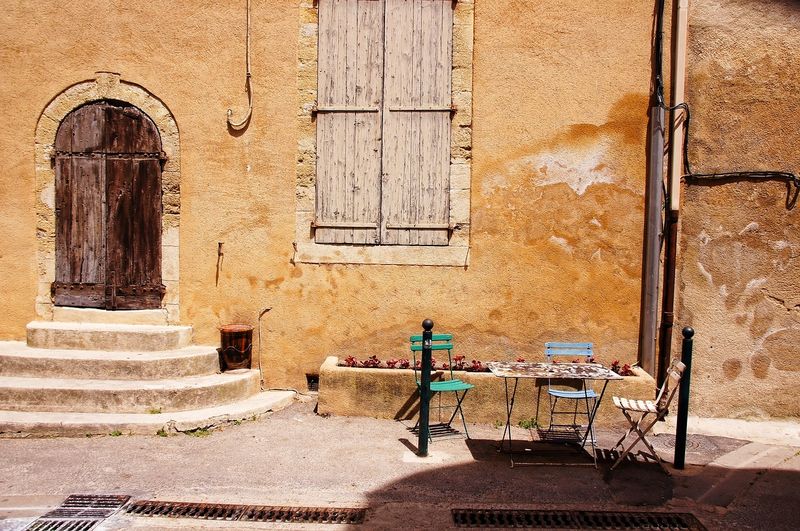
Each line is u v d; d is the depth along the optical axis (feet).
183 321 22.86
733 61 20.86
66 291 22.98
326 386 20.95
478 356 22.11
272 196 22.49
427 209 22.27
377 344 22.34
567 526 14.21
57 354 21.24
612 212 21.63
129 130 22.71
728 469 17.34
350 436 19.29
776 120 20.75
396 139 22.30
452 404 20.79
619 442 17.38
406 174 22.29
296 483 15.97
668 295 21.20
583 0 21.44
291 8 22.24
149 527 13.69
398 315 22.25
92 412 19.74
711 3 20.97
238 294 22.66
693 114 21.09
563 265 21.79
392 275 22.25
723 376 21.17
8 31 22.61
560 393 17.85
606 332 21.71
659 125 20.98
